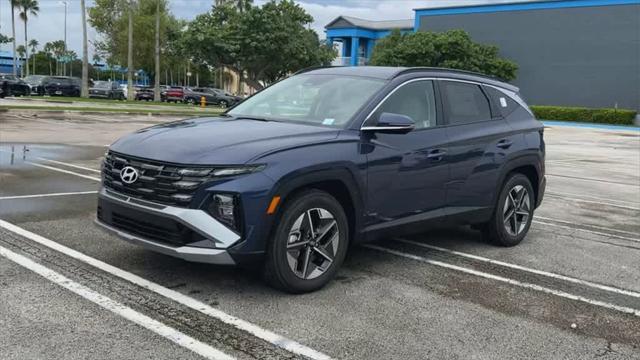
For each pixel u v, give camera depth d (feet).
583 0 146.72
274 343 12.16
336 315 13.82
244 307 13.89
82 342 11.65
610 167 51.85
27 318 12.56
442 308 14.73
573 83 150.51
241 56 133.59
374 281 16.47
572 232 24.52
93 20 204.13
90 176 31.32
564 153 64.23
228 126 16.14
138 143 14.96
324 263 15.31
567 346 12.92
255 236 13.66
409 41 153.28
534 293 16.30
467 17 168.45
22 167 33.30
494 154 19.90
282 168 13.96
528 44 157.28
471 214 19.48
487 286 16.66
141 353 11.35
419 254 19.58
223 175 13.46
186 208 13.46
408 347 12.39
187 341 11.97
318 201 14.75
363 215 16.02
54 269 15.69
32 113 78.23
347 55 246.68
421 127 17.85
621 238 23.80
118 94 152.35
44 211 22.40
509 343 12.90
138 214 14.14
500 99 21.33
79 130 59.06
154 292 14.47
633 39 140.15
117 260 16.70
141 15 207.21
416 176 17.24
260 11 131.85
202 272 16.07
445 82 19.29
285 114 17.78
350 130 15.94
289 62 137.80
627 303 15.93
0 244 17.67
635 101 141.08
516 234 21.42
